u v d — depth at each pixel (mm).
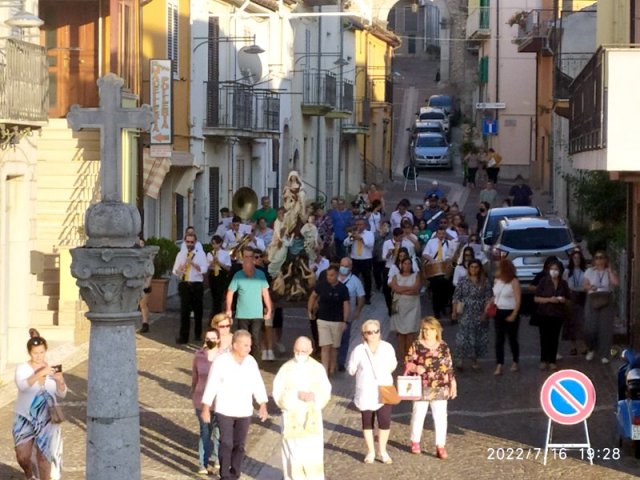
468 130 73188
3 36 20188
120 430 9273
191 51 33875
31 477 13203
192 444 15961
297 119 48500
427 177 67000
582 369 21000
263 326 21969
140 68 28938
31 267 21953
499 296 20703
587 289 21484
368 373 14984
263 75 42250
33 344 13164
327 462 15125
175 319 26828
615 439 16188
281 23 42875
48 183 26062
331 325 20422
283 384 13477
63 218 26000
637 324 22609
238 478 13984
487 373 20922
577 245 27828
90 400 9297
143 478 14242
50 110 27578
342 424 17266
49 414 13164
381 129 67688
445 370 15211
